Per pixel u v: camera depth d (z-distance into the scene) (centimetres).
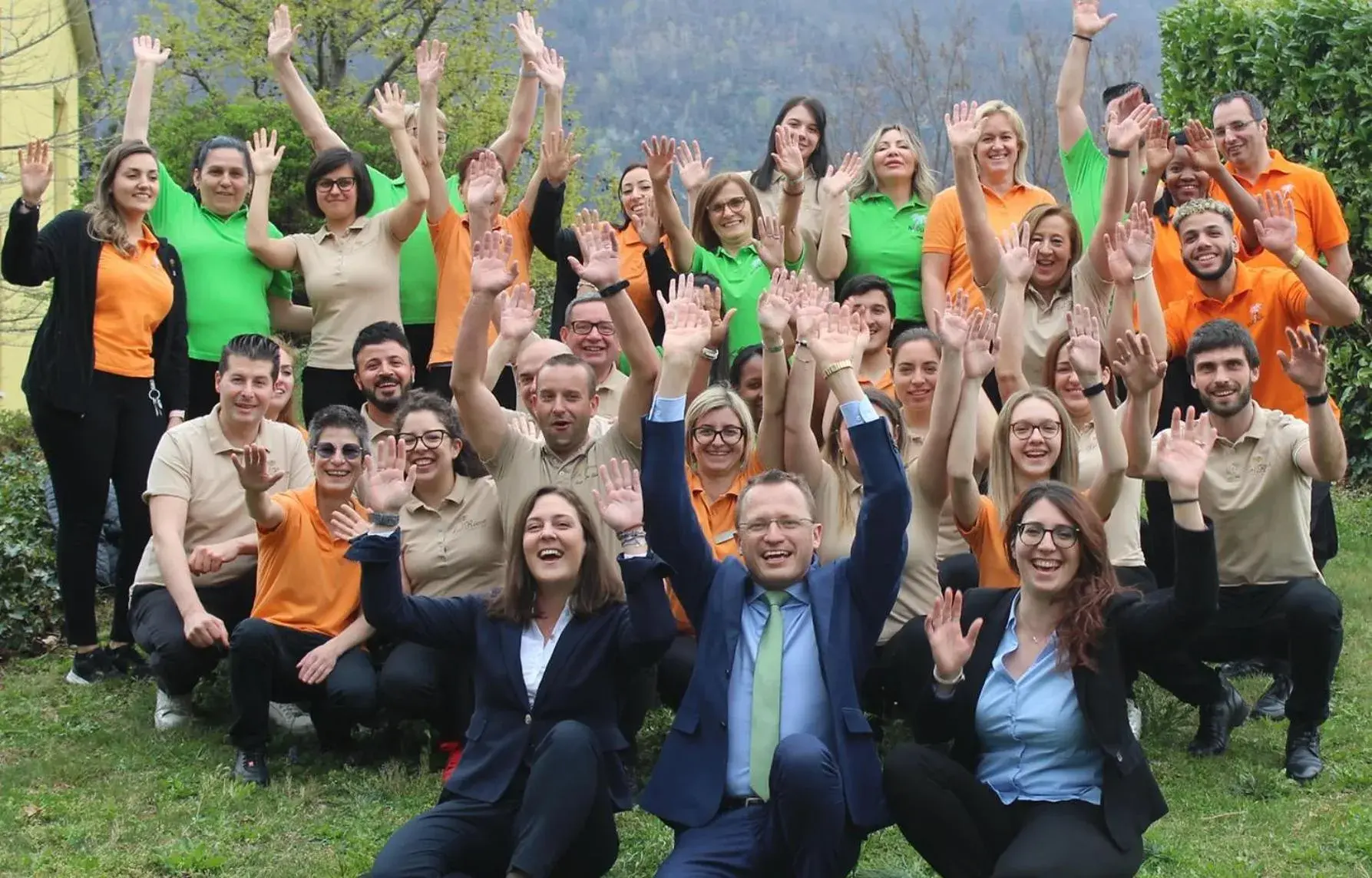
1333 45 1020
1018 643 487
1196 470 461
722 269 775
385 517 507
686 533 490
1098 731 465
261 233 783
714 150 4153
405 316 814
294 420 752
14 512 823
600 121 4250
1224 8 1087
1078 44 827
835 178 780
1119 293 683
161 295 730
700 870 455
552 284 1406
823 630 479
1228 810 567
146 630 652
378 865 471
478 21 2112
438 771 619
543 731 504
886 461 477
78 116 1703
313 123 850
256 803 584
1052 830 459
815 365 611
